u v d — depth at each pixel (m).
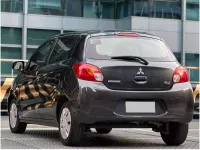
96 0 33.88
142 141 9.55
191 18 34.00
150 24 33.00
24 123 10.53
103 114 7.97
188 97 8.41
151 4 33.03
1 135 10.24
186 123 8.66
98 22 33.94
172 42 33.59
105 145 8.70
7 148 8.01
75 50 8.52
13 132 10.76
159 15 33.28
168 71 8.37
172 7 33.59
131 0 32.66
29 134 10.50
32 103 9.67
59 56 9.02
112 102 8.00
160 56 8.57
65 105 8.35
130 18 32.59
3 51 31.77
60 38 9.38
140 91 8.14
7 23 31.92
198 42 33.94
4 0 31.89
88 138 9.92
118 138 10.05
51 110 8.80
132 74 8.17
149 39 8.84
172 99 8.27
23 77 10.30
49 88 8.88
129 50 8.48
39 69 9.59
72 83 8.15
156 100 8.22
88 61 8.16
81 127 8.14
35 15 32.53
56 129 11.80
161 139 9.96
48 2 32.84
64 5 33.22
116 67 8.13
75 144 8.34
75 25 33.50
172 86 8.34
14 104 10.69
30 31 32.41
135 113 8.08
